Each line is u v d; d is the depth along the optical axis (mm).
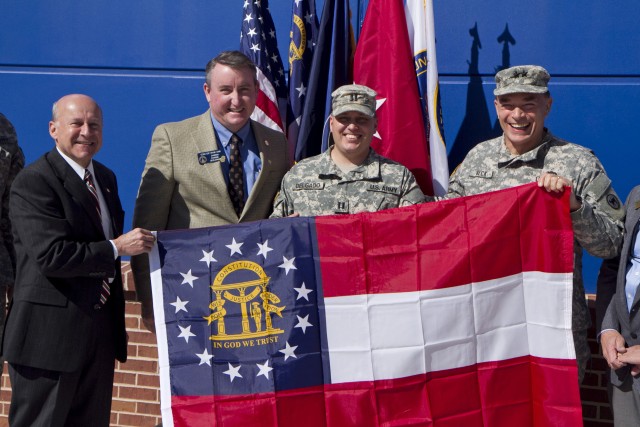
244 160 4754
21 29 6070
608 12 5352
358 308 4324
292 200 4574
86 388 4477
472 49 5543
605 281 4387
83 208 4348
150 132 5957
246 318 4332
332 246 4355
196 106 5891
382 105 5137
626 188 5383
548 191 4254
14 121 6098
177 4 5887
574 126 5426
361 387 4305
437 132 5211
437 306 4312
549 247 4258
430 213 4336
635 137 5348
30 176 4289
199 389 4301
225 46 5852
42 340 4301
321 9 5715
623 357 4121
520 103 4422
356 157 4559
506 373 4309
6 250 4910
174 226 4684
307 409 4301
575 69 5414
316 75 5230
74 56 6027
